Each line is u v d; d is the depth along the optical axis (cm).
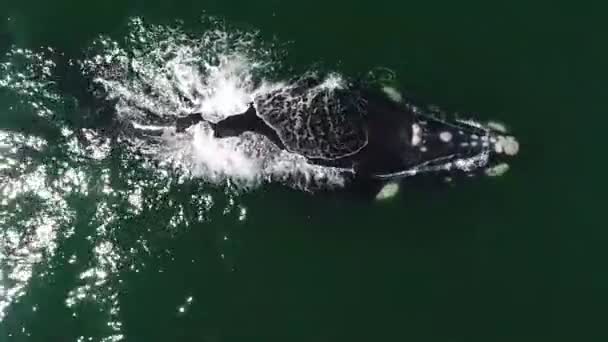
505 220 3741
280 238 3750
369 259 3738
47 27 3825
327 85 3694
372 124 3562
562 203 3725
